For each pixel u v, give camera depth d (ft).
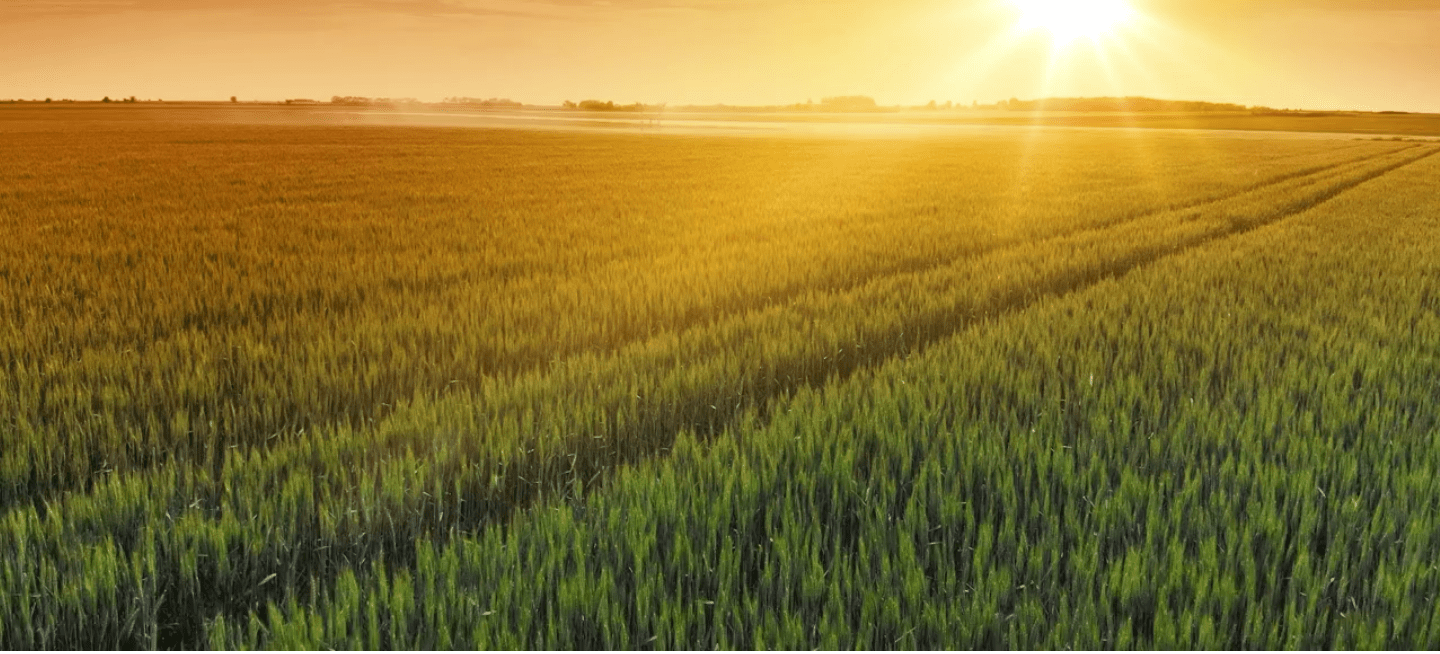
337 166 107.04
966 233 50.37
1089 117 502.38
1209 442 15.67
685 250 43.47
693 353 22.47
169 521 12.76
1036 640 9.45
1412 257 40.83
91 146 144.36
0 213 55.93
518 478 14.82
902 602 10.30
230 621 10.25
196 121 292.81
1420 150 186.19
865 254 41.81
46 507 13.60
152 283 32.04
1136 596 10.28
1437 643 9.44
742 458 14.11
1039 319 26.48
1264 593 10.85
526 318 27.14
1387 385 19.07
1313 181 98.58
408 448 14.52
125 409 18.22
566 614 9.95
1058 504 12.94
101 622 10.49
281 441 16.69
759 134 251.80
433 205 64.80
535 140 188.96
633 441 16.85
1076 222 56.44
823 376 21.95
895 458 14.67
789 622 9.50
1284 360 21.84
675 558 11.05
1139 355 22.40
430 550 11.20
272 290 31.76
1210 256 41.09
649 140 200.64
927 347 22.53
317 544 12.44
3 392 18.43
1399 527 12.31
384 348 23.09
